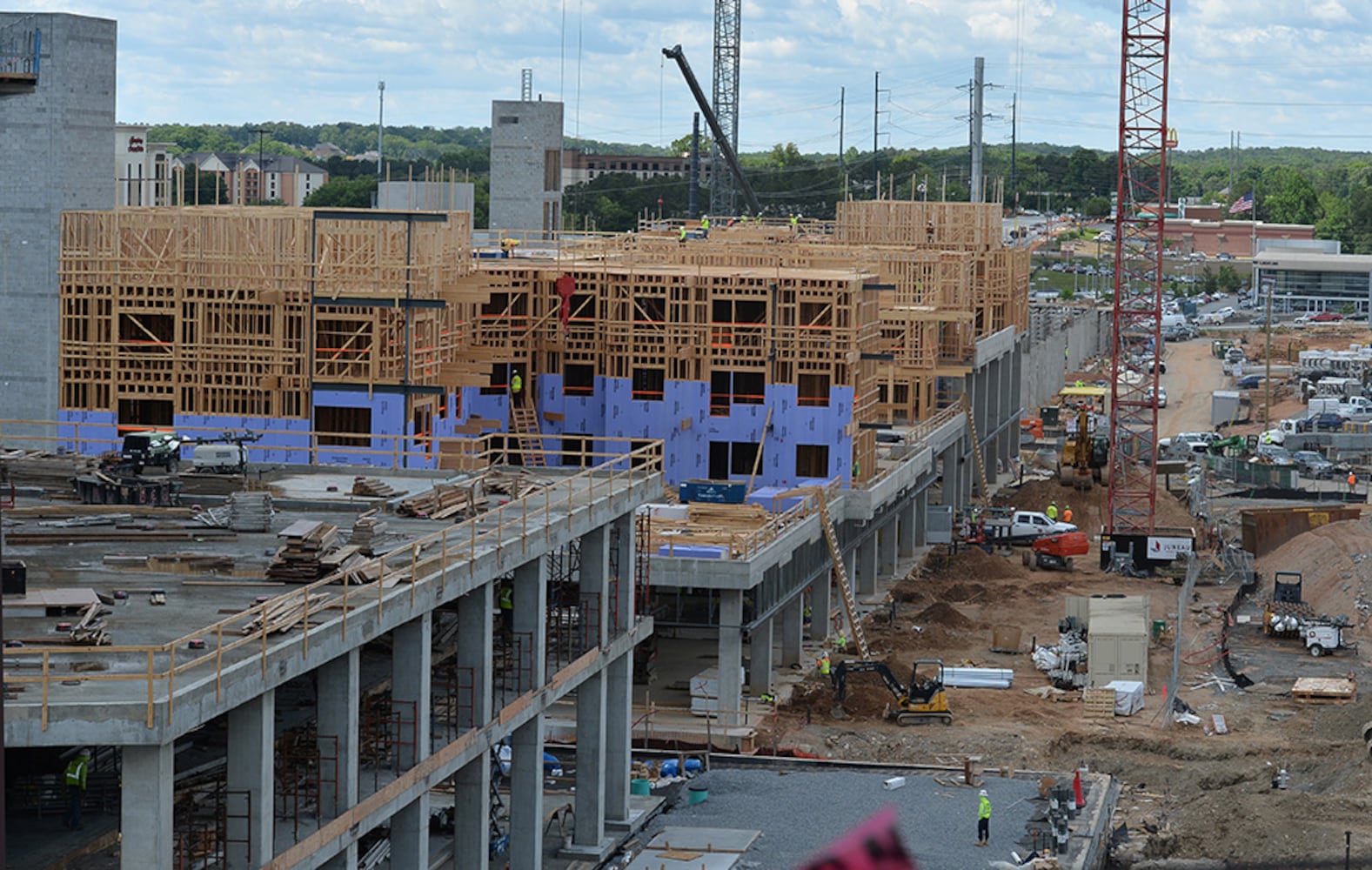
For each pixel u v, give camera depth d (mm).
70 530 62688
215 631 48781
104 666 44594
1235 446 195000
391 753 55500
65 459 72562
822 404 113375
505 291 115500
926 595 127688
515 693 64438
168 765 41344
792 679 101125
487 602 59812
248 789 45688
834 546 106312
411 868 56188
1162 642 117062
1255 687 105500
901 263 146875
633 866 70625
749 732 89500
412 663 55188
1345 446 195875
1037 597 129875
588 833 71938
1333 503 168500
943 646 113500
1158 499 166750
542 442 117188
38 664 44625
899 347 143875
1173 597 131125
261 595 53844
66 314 100000
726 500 103688
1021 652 112938
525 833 66250
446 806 70188
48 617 49969
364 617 49688
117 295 99562
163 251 99438
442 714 61344
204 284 99062
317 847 48750
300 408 99188
